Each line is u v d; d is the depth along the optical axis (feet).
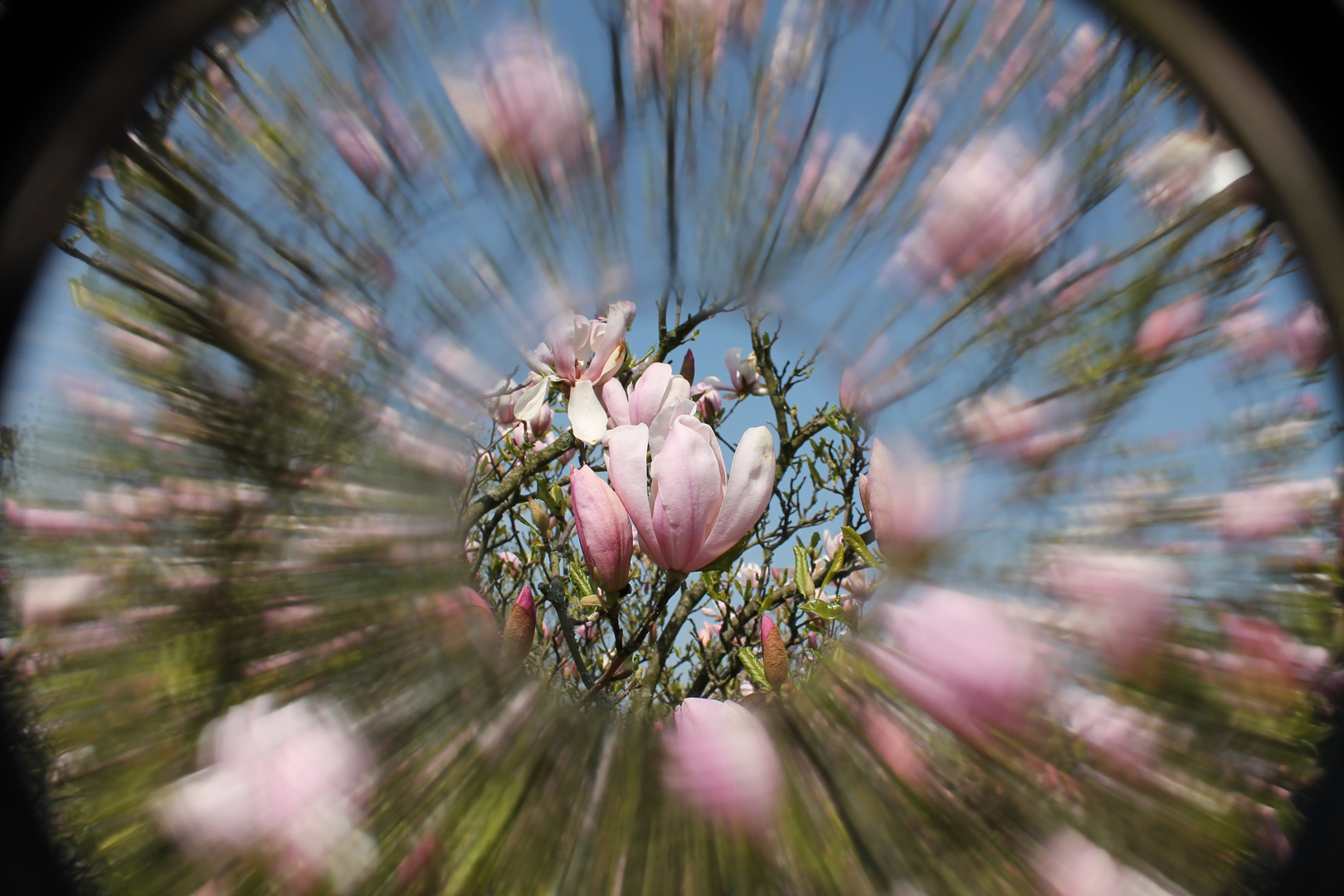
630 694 2.35
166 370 1.81
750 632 2.72
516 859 1.69
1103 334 1.83
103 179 1.66
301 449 1.89
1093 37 1.68
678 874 1.71
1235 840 1.56
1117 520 1.77
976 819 1.68
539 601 2.32
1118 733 1.66
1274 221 1.50
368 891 1.62
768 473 2.07
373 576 1.89
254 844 1.59
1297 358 1.68
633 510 2.06
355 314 1.92
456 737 1.78
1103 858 1.62
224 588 1.80
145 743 1.66
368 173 1.85
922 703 1.72
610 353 2.49
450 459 2.10
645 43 1.90
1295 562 1.70
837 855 1.70
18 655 1.69
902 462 1.89
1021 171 1.84
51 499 1.74
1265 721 1.62
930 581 1.82
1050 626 1.72
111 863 1.56
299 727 1.68
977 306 1.91
